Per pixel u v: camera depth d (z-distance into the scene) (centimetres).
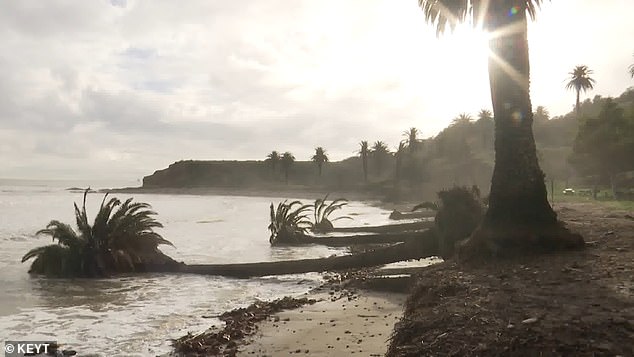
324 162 18338
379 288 1440
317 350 835
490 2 1242
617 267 870
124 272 1972
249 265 1923
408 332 650
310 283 1733
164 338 999
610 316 571
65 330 1080
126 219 2005
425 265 1720
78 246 1902
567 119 12950
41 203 8881
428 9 1455
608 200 4275
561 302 657
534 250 1097
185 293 1571
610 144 4553
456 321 632
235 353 852
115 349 923
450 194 1789
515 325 573
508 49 1210
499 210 1164
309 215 6053
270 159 19612
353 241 3009
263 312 1195
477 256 1147
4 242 3033
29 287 1683
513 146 1172
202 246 3000
